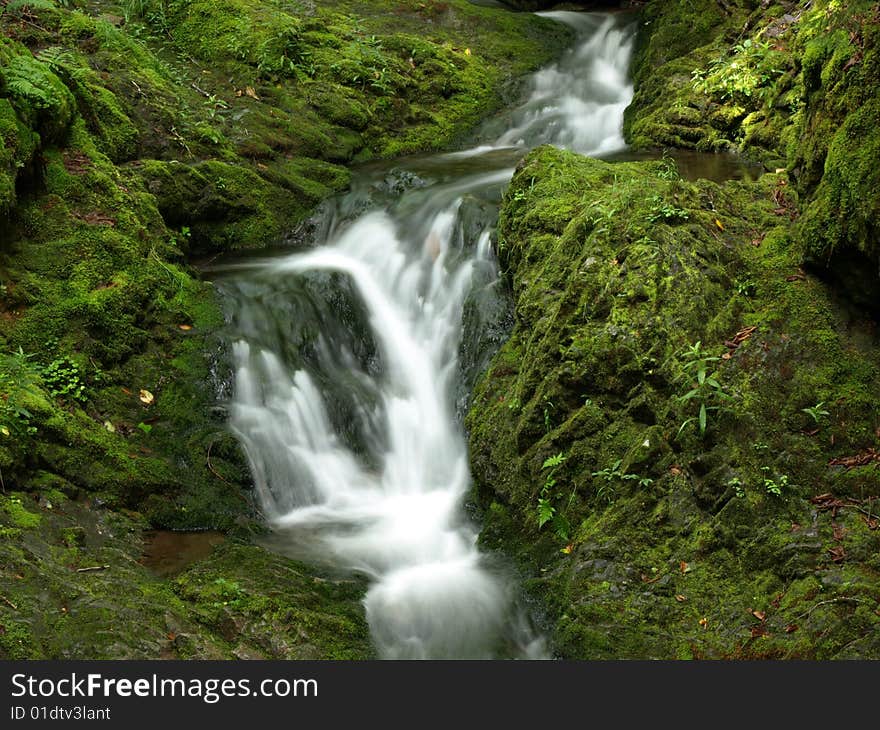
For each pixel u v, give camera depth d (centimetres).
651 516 570
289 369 753
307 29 1151
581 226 689
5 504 561
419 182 942
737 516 549
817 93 668
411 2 1314
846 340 610
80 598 502
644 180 711
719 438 571
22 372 640
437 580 597
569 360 626
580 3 1448
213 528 639
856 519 540
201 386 716
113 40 980
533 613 567
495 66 1243
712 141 959
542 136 1103
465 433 723
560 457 614
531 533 614
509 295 759
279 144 998
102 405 675
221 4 1124
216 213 903
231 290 793
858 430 574
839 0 666
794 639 498
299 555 622
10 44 808
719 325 611
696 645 512
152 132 907
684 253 637
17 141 709
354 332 810
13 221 718
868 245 585
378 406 761
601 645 524
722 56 1030
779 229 672
